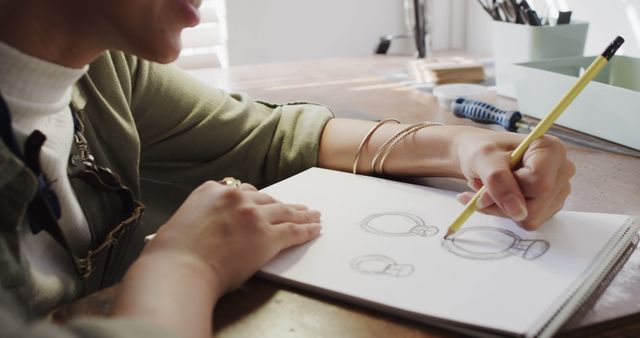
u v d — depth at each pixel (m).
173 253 0.44
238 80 1.30
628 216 0.53
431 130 0.68
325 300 0.43
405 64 1.44
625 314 0.40
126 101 0.72
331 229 0.53
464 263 0.46
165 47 0.49
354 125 0.75
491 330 0.37
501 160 0.54
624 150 0.75
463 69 1.19
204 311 0.39
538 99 0.89
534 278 0.43
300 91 1.17
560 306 0.39
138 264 0.43
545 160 0.52
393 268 0.46
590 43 1.24
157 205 0.78
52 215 0.48
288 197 0.61
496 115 0.86
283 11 1.78
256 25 1.76
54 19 0.47
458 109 0.92
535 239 0.50
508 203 0.50
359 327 0.40
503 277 0.44
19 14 0.47
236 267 0.45
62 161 0.55
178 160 0.79
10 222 0.43
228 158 0.76
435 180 0.68
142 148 0.79
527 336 0.36
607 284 0.43
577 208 0.59
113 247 0.61
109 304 0.43
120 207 0.64
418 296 0.42
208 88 0.83
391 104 1.03
